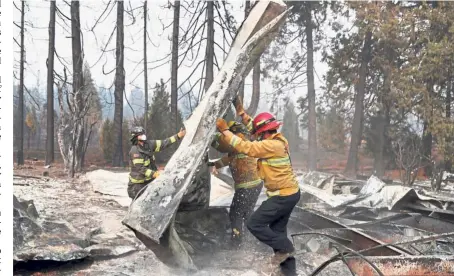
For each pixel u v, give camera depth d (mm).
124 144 24297
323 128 26281
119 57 22484
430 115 20469
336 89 24594
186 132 4715
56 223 5676
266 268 4902
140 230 4000
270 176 4418
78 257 4898
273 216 4414
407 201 8352
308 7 23891
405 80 20703
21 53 22281
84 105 15055
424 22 21719
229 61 5035
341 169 24062
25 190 10328
